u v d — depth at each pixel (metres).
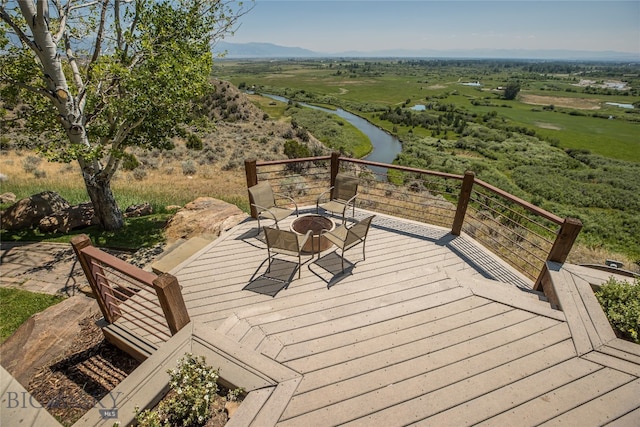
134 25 6.68
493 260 4.11
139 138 7.23
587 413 1.94
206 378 2.04
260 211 4.76
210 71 6.93
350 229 3.55
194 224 6.62
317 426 1.88
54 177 12.40
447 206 9.44
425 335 2.57
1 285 4.98
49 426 1.57
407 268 3.92
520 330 2.58
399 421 1.91
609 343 2.42
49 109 6.52
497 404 2.00
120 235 6.74
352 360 2.35
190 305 3.27
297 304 3.22
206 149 19.23
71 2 6.12
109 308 3.03
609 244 13.05
